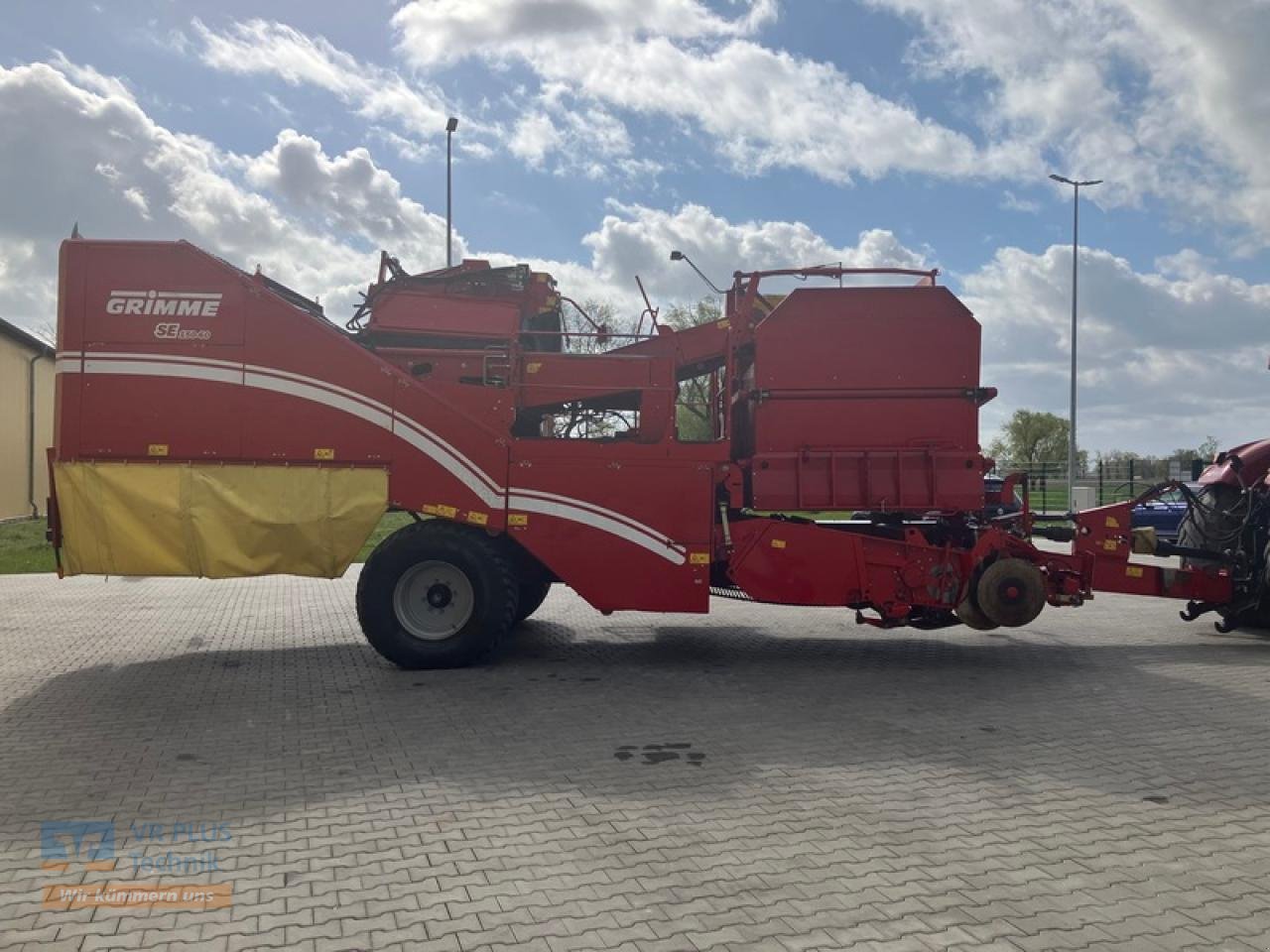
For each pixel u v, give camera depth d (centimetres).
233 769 545
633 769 547
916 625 854
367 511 789
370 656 870
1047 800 497
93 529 777
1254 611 972
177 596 1282
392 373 795
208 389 783
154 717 657
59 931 351
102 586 1379
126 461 780
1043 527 941
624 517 806
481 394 811
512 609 805
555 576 848
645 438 839
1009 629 1047
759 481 814
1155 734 622
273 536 786
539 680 772
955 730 631
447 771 542
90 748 584
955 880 400
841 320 819
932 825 462
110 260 783
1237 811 482
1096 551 906
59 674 794
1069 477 3341
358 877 400
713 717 661
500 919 361
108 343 780
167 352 782
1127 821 468
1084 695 730
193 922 359
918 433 819
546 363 851
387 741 600
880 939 348
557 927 355
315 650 904
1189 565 1041
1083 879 401
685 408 945
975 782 525
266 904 373
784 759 567
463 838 443
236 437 785
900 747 591
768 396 814
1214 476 1026
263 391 786
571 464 805
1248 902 380
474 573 794
